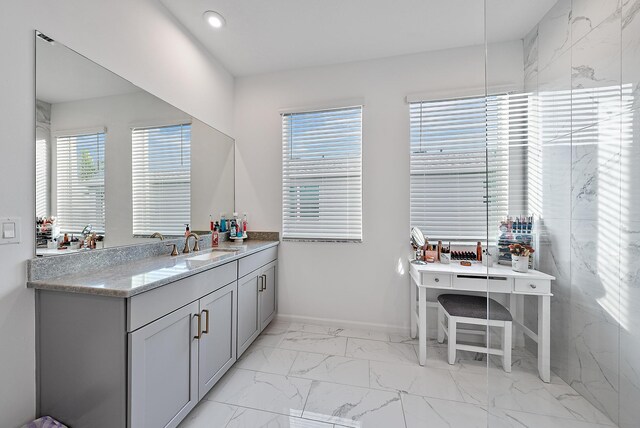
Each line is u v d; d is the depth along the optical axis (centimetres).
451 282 186
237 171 268
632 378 117
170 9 185
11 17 104
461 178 227
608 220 125
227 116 258
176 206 195
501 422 137
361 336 231
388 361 193
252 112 267
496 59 190
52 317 109
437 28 201
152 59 173
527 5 164
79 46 130
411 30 203
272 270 248
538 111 162
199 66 218
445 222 229
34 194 112
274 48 226
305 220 257
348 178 248
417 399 154
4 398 102
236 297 181
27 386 108
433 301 230
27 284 108
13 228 105
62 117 123
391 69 236
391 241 238
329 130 251
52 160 119
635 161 115
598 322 129
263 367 184
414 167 234
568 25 147
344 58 239
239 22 196
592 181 132
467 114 225
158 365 115
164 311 117
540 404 140
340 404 149
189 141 208
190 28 203
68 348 107
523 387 146
